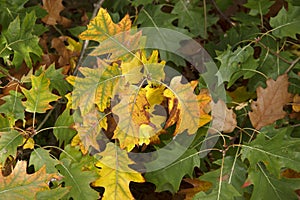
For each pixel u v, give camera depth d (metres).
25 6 2.26
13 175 1.63
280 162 1.69
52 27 2.22
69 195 1.69
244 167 1.74
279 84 1.75
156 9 1.98
